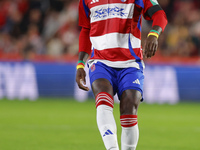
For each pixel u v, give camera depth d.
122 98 14.42
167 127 29.95
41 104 44.72
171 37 59.06
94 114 36.91
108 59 15.16
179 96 49.31
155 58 50.44
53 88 50.09
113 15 15.20
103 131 13.72
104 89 14.38
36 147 21.28
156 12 14.84
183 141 24.00
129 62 15.06
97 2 15.39
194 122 32.94
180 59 50.06
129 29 15.21
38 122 31.42
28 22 60.53
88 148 21.17
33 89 49.84
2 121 31.78
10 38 59.53
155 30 14.35
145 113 38.91
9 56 52.16
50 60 50.53
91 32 15.69
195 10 62.22
